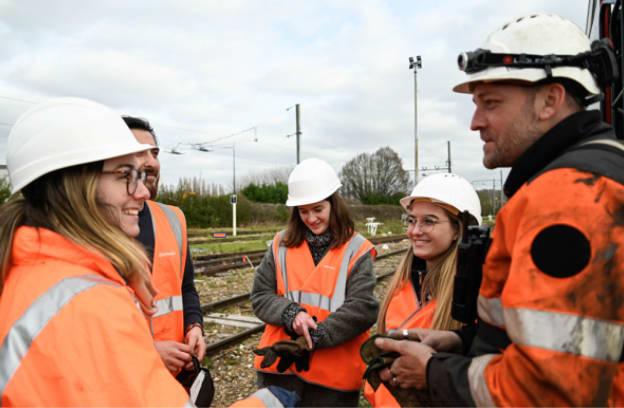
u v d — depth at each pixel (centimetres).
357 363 240
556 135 109
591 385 83
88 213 113
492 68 116
